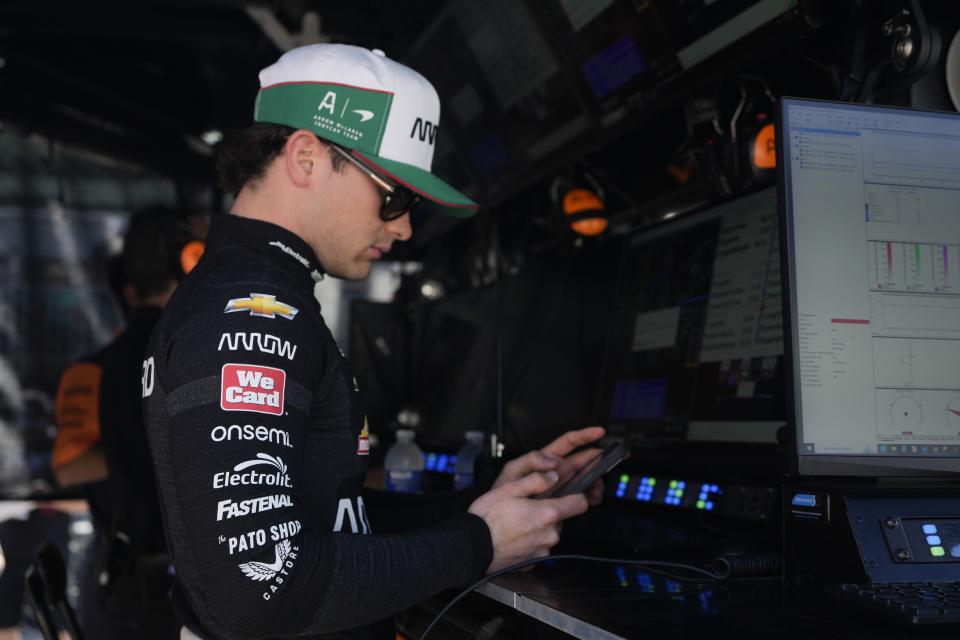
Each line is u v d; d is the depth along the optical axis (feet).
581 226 7.75
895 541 3.19
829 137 3.60
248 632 2.99
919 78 4.34
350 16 10.79
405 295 12.22
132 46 13.80
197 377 3.01
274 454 3.01
